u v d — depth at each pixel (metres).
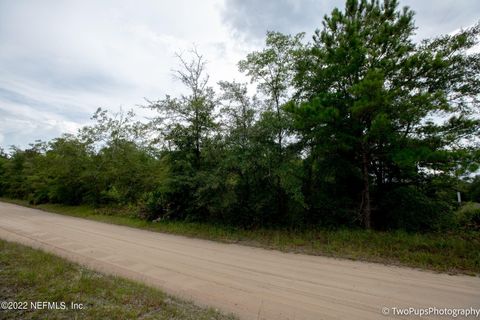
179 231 12.53
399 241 8.71
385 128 8.76
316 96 10.45
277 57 12.15
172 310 4.19
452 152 8.09
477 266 6.70
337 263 7.39
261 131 11.30
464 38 9.84
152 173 19.03
